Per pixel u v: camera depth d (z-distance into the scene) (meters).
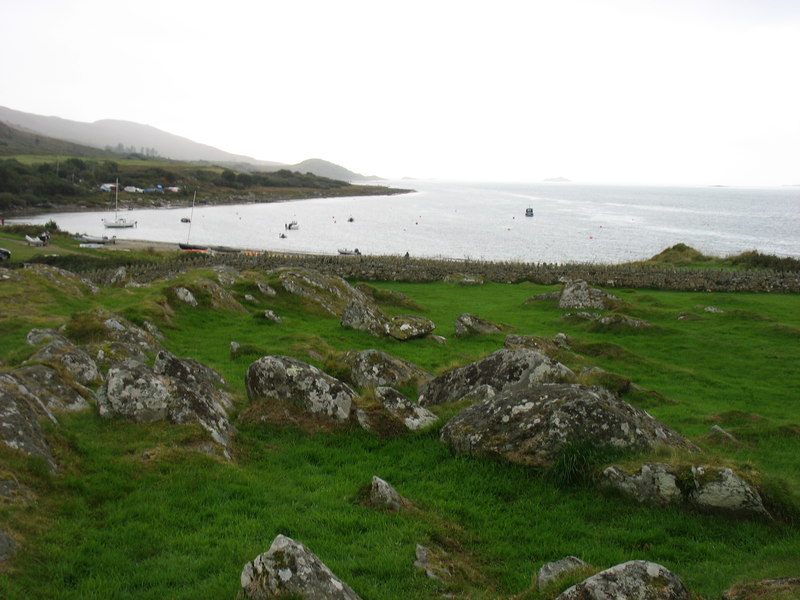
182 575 7.23
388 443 12.85
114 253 81.00
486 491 10.84
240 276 42.41
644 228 157.75
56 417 11.39
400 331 27.80
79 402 12.43
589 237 133.75
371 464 11.86
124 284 45.09
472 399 14.65
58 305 30.59
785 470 13.39
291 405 13.88
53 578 6.95
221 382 16.59
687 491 10.13
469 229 153.12
